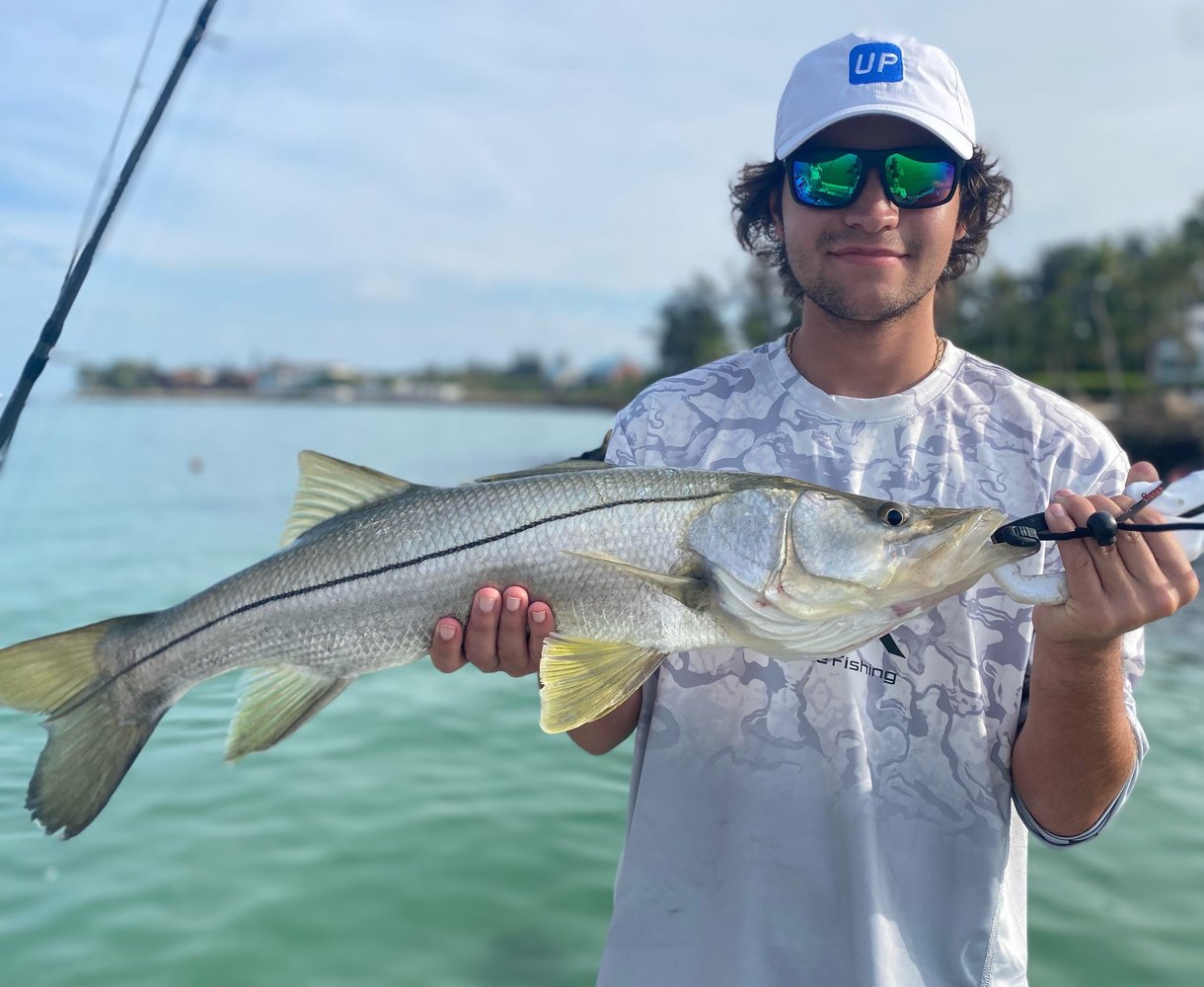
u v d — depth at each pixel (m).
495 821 1.76
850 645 0.84
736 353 1.00
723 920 0.84
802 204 0.89
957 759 0.83
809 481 0.91
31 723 1.08
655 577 0.87
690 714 0.88
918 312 0.90
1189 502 0.71
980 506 0.86
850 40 0.89
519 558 0.91
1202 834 1.78
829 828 0.84
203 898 1.50
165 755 1.86
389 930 1.44
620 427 1.00
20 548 4.51
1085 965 1.40
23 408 0.90
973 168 1.01
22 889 1.50
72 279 0.90
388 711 2.32
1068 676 0.77
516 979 1.36
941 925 0.81
